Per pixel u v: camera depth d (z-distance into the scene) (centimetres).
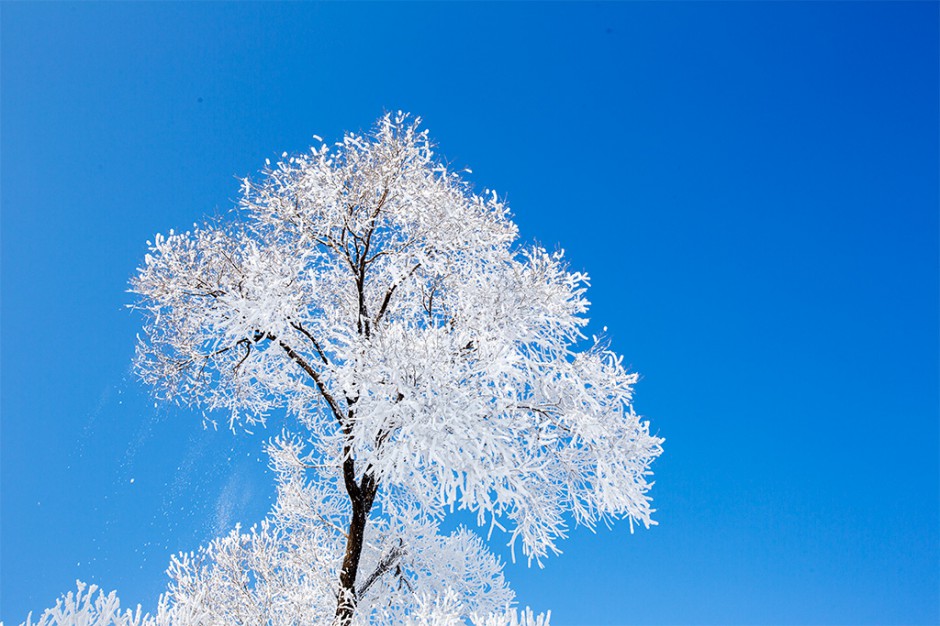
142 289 671
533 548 624
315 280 650
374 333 609
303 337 709
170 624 491
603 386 675
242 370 775
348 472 748
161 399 748
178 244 679
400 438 517
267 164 705
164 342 730
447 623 514
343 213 696
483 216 747
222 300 640
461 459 514
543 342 683
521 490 550
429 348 553
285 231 718
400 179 705
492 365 566
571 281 711
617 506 661
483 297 675
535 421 664
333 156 709
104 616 427
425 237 738
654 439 679
